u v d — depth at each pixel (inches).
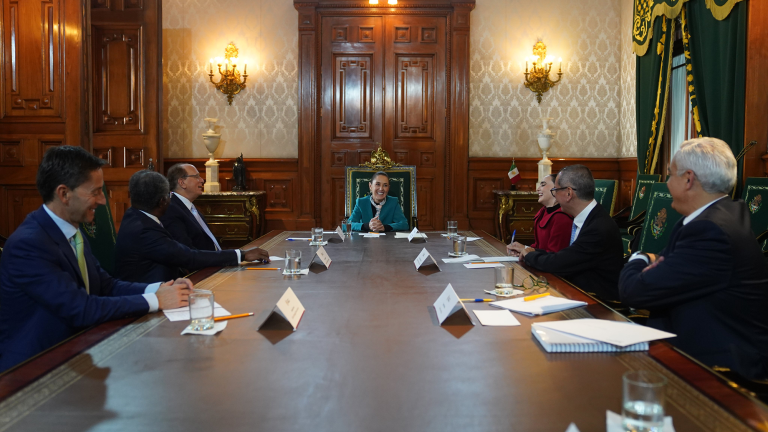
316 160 271.0
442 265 106.3
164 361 53.0
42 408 42.4
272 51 270.8
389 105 270.7
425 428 39.1
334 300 77.5
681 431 38.0
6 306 71.3
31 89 176.1
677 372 49.2
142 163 225.6
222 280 91.8
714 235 71.1
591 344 55.1
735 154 170.4
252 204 250.4
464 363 52.2
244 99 272.1
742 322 71.9
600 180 232.5
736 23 170.1
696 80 194.7
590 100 271.6
